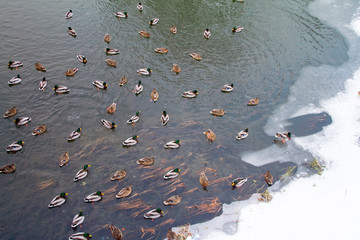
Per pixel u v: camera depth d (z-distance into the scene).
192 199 22.06
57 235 19.55
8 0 41.00
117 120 27.67
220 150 25.92
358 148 26.41
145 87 31.23
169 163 24.45
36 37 35.75
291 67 35.41
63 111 28.00
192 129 27.47
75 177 22.61
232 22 41.66
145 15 41.53
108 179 22.97
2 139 25.12
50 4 41.50
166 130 27.17
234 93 31.44
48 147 24.88
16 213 20.47
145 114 28.52
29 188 21.95
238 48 37.38
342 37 40.97
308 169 24.62
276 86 32.69
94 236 19.61
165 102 29.84
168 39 37.84
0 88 29.34
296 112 29.98
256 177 23.91
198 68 34.03
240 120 28.78
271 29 41.06
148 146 25.67
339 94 32.22
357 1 48.53
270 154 25.89
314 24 42.91
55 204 20.91
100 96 29.80
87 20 39.50
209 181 23.31
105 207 21.20
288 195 22.55
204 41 38.00
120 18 40.53
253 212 21.31
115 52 34.69
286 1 47.38
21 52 33.50
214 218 20.91
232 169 24.44
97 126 27.02
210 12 43.22
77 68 32.50
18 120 26.12
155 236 19.77
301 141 27.12
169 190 22.52
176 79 32.47
